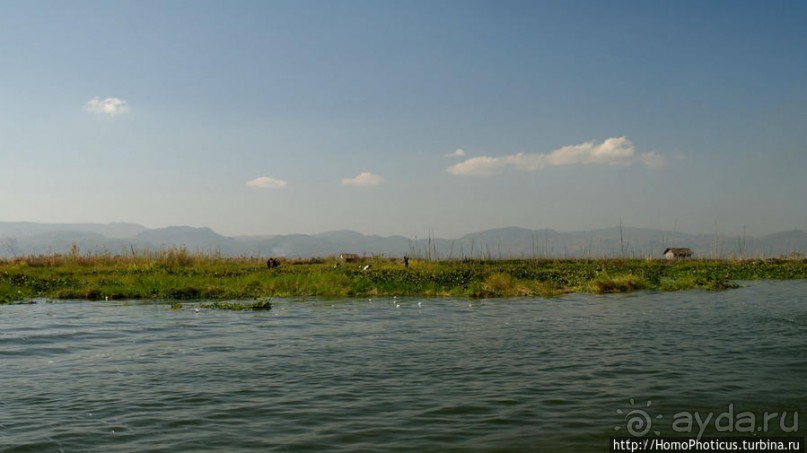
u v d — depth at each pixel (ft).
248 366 39.70
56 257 143.23
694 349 44.75
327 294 92.27
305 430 26.55
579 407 29.78
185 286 91.61
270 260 144.56
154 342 49.01
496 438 25.32
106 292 88.43
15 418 28.45
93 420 28.12
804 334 51.39
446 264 172.45
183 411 29.50
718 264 181.27
